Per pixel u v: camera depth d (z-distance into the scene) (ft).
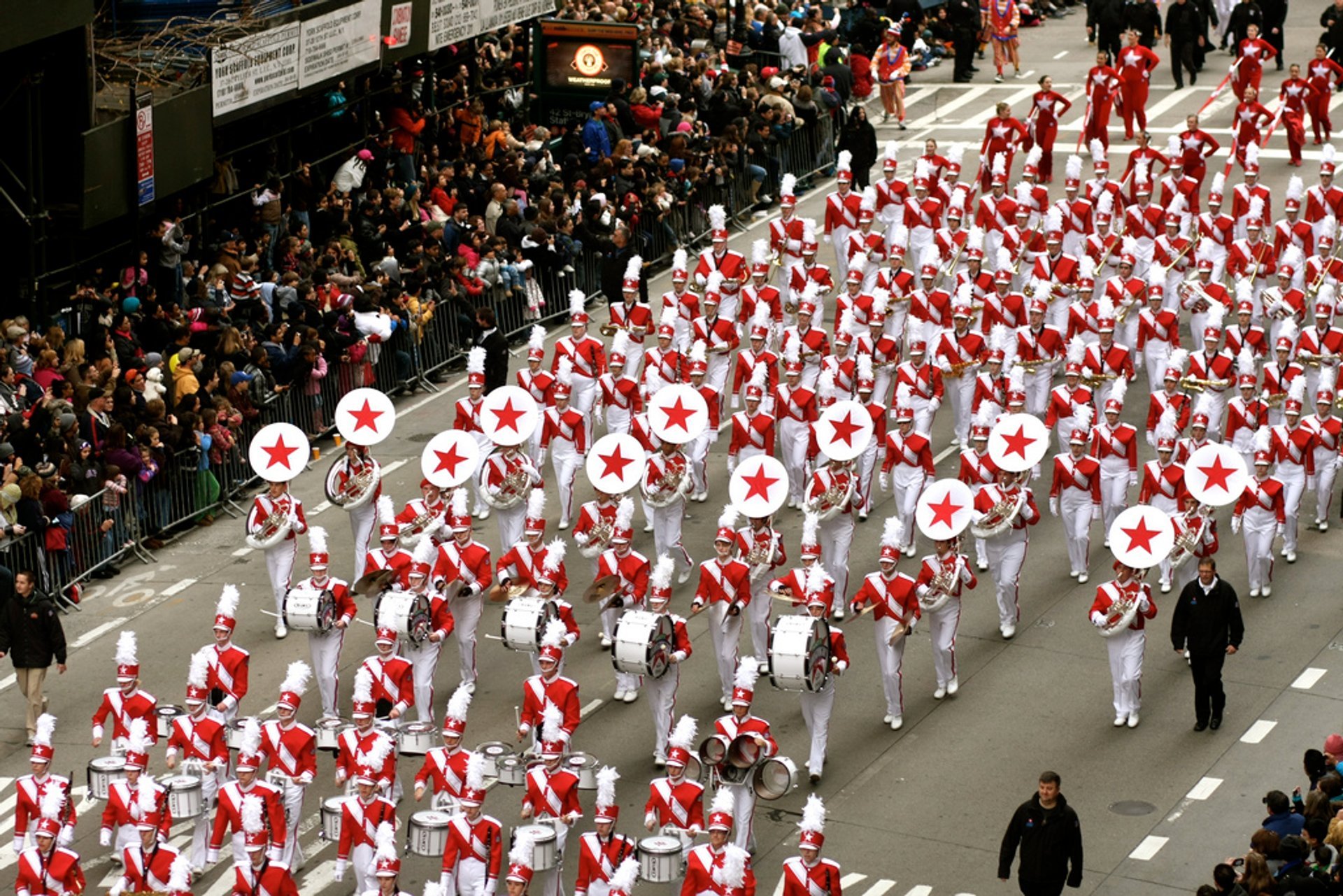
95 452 142.20
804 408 153.07
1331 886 95.40
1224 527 150.82
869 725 124.57
